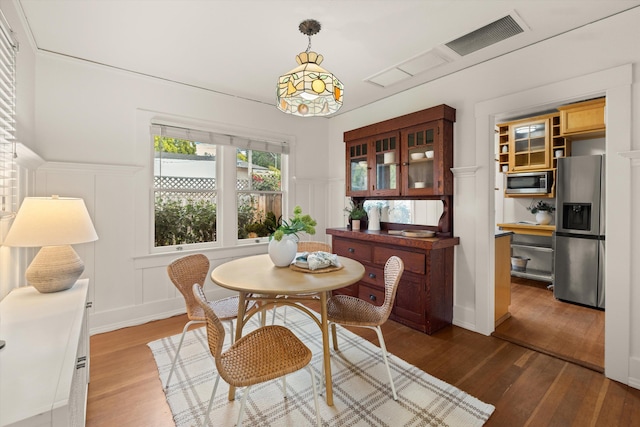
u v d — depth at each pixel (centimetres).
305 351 146
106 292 273
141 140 290
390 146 324
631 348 192
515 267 469
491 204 269
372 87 319
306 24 206
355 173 368
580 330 279
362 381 198
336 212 426
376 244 309
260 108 369
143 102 290
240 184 366
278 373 131
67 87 252
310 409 172
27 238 155
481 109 266
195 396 183
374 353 234
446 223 293
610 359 200
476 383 196
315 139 424
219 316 196
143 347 243
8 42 162
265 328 164
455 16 199
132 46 236
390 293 187
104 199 271
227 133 344
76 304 154
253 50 243
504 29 214
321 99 203
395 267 195
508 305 312
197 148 333
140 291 291
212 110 331
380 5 187
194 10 192
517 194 446
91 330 265
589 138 401
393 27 211
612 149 197
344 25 208
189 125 318
